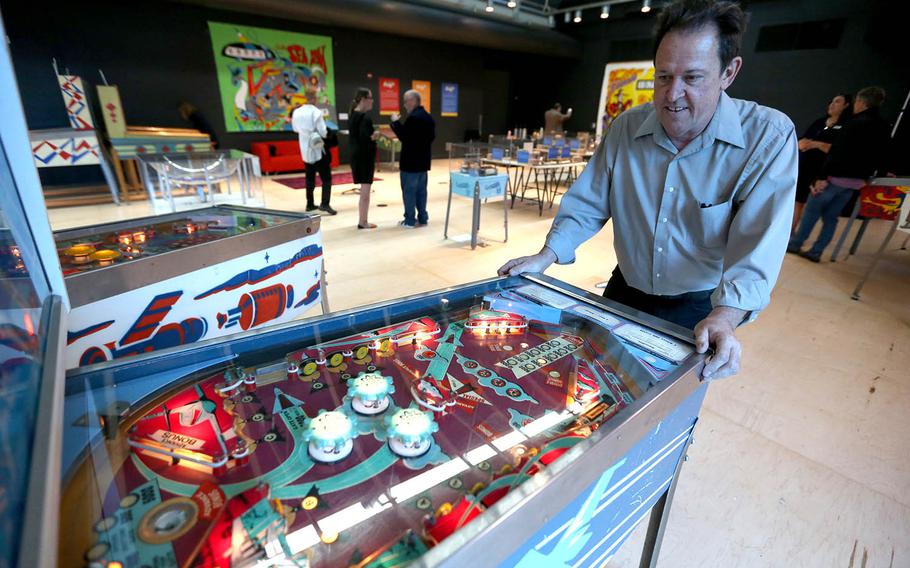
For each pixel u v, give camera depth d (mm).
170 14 6656
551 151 5945
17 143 758
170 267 1374
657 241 1229
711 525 1410
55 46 5855
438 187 7289
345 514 527
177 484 556
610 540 818
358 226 4734
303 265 1975
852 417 1939
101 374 709
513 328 985
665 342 881
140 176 5637
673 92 921
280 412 705
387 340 927
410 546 488
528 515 508
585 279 3516
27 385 544
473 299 1098
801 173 4699
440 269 3561
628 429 643
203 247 1466
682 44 877
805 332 2713
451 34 8609
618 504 769
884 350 2523
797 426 1872
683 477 1591
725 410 1962
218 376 778
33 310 708
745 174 1021
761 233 969
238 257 1606
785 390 2121
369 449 634
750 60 8539
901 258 4230
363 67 9031
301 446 633
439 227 4871
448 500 548
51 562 373
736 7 859
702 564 1286
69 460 564
